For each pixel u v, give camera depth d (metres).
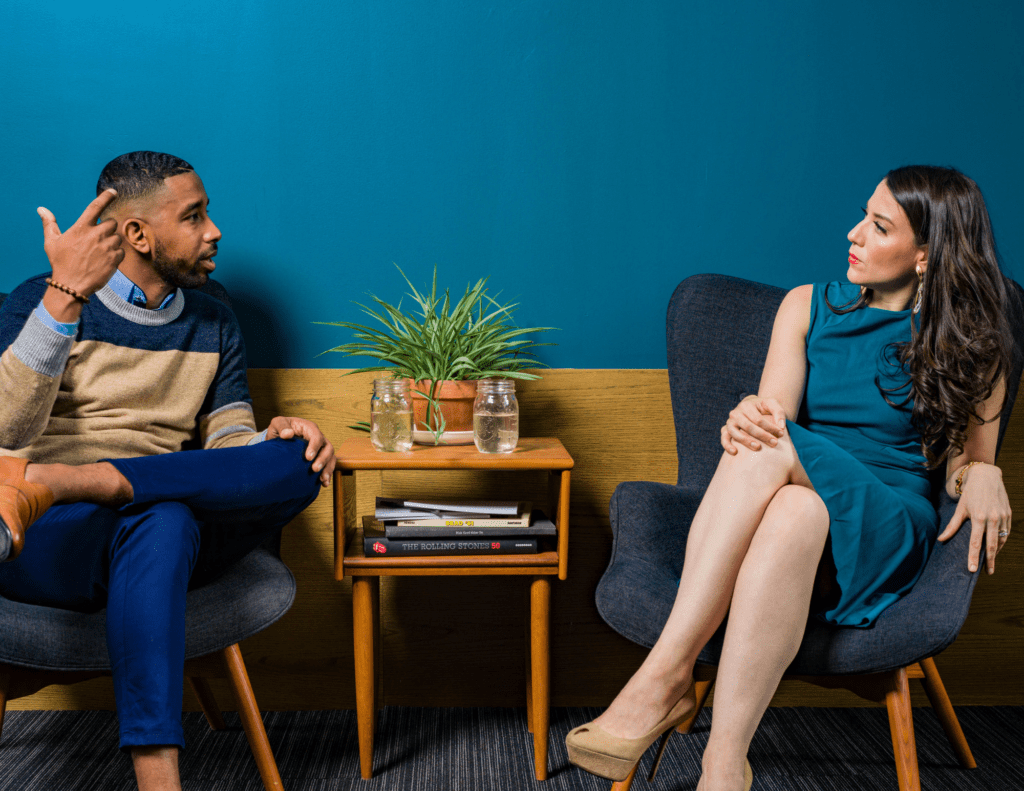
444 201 1.71
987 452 1.30
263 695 1.74
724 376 1.54
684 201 1.73
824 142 1.73
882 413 1.36
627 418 1.75
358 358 1.72
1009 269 1.74
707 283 1.58
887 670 1.09
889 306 1.40
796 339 1.45
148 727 0.98
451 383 1.50
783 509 1.10
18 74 1.65
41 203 1.66
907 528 1.19
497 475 1.74
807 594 1.09
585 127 1.71
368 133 1.70
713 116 1.72
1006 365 1.29
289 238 1.71
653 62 1.71
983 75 1.72
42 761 1.50
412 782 1.45
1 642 1.08
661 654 1.12
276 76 1.68
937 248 1.29
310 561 1.73
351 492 1.54
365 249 1.71
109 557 1.09
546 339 1.74
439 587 1.74
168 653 1.02
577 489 1.75
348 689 1.75
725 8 1.70
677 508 1.42
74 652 1.09
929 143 1.73
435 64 1.69
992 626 1.76
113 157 1.67
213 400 1.46
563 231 1.73
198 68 1.67
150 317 1.38
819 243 1.74
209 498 1.15
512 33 1.69
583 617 1.76
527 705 1.71
